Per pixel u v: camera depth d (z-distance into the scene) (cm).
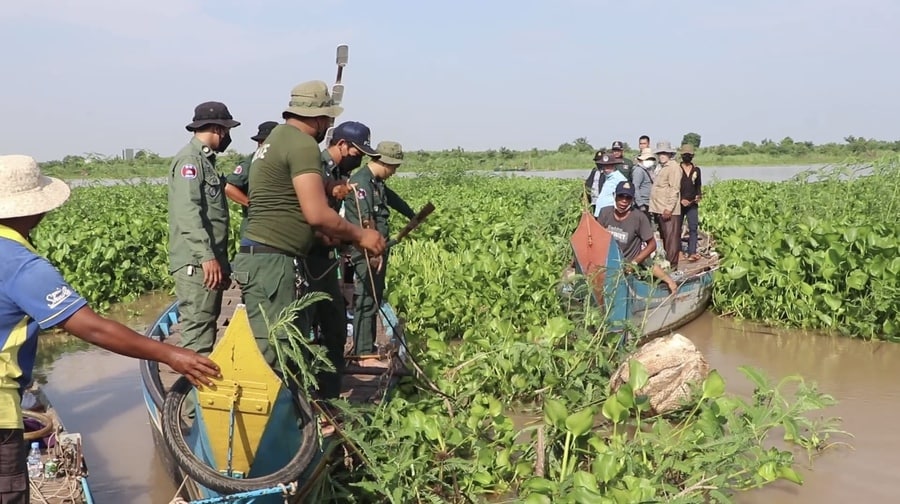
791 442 594
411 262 1038
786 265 945
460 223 1380
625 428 610
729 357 837
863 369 789
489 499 511
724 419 530
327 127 461
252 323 442
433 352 686
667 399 628
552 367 670
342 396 564
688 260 1245
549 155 6588
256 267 438
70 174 3512
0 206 304
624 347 719
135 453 612
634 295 805
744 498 509
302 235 444
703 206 1891
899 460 561
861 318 903
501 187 2652
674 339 654
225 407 389
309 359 470
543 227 1268
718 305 1038
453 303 870
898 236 968
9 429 318
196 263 555
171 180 555
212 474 389
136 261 1229
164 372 632
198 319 563
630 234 859
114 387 773
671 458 481
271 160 434
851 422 636
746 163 6794
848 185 1439
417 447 512
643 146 1403
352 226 438
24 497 327
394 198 707
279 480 396
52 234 1238
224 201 582
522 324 858
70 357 874
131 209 1717
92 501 460
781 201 1484
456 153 4862
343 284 677
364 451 452
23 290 300
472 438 538
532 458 534
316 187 422
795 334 931
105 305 1099
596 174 1277
